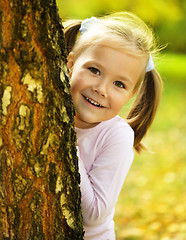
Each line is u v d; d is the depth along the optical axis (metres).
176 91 10.43
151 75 1.99
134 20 1.90
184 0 8.16
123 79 1.63
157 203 3.99
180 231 3.33
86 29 1.82
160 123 7.41
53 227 1.33
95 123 1.74
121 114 2.15
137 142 2.11
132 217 3.71
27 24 1.13
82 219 1.46
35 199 1.26
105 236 1.73
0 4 1.10
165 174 4.81
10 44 1.13
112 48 1.60
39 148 1.23
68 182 1.34
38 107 1.20
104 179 1.62
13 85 1.16
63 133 1.28
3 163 1.21
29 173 1.24
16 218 1.25
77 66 1.67
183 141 6.13
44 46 1.17
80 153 1.73
